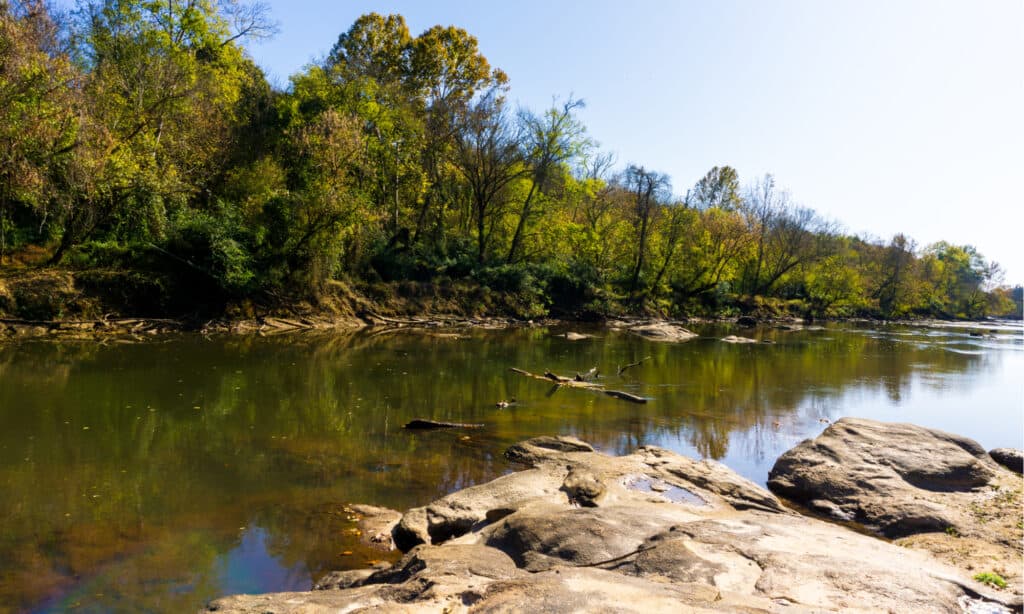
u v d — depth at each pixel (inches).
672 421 526.0
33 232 932.0
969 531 294.2
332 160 1138.0
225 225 1016.2
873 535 308.5
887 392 719.1
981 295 3329.2
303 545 261.6
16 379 548.4
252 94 1403.8
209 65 1206.9
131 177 884.6
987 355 1193.4
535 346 1038.4
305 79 1408.7
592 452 395.9
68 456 359.9
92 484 319.3
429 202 1637.6
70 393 510.3
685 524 241.6
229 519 286.0
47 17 745.0
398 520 291.7
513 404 566.9
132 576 227.8
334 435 436.8
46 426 416.2
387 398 567.2
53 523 270.5
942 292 3267.7
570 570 181.3
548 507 272.8
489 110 1551.4
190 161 1085.8
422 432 455.2
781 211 2410.2
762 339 1390.3
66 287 862.5
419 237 1593.3
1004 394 731.4
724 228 2092.8
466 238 1697.8
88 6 1101.1
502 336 1184.2
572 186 1776.6
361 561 248.8
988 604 184.1
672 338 1302.9
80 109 778.2
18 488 307.7
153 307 946.1
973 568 250.1
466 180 1734.7
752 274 2433.6
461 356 867.4
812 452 390.0
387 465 376.2
